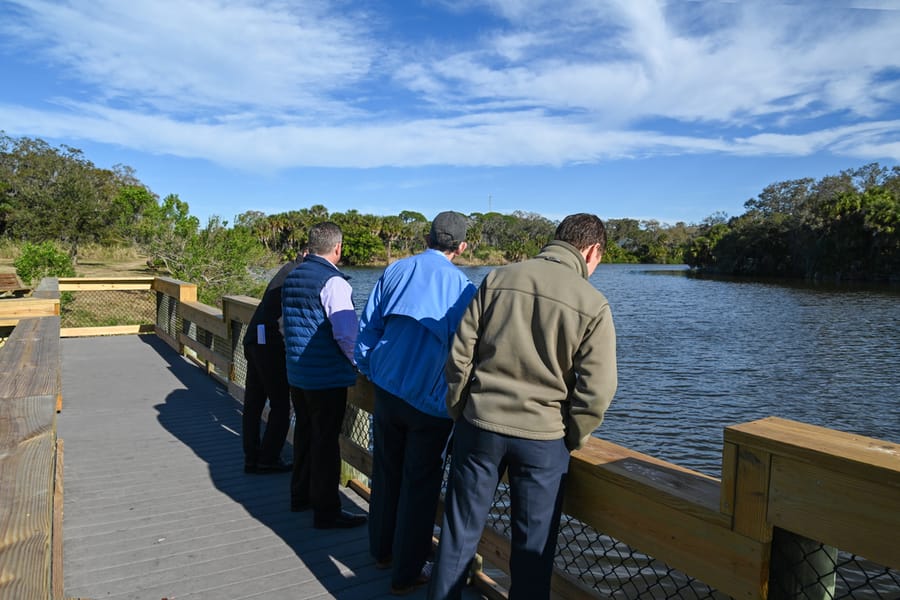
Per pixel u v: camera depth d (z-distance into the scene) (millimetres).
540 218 163625
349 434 3621
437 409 2268
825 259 72938
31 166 39531
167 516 3166
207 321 6480
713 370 17672
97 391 5910
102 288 8891
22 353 3180
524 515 1798
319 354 2887
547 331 1735
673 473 1812
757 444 1440
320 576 2576
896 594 3230
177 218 19672
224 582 2516
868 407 13703
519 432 1769
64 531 2971
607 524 1860
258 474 3807
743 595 1487
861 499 1240
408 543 2361
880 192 70000
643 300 44594
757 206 99125
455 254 2465
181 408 5348
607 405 1707
